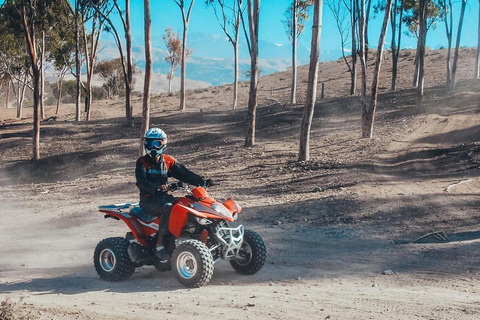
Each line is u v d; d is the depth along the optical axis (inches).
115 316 219.6
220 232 280.1
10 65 2448.3
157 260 302.7
